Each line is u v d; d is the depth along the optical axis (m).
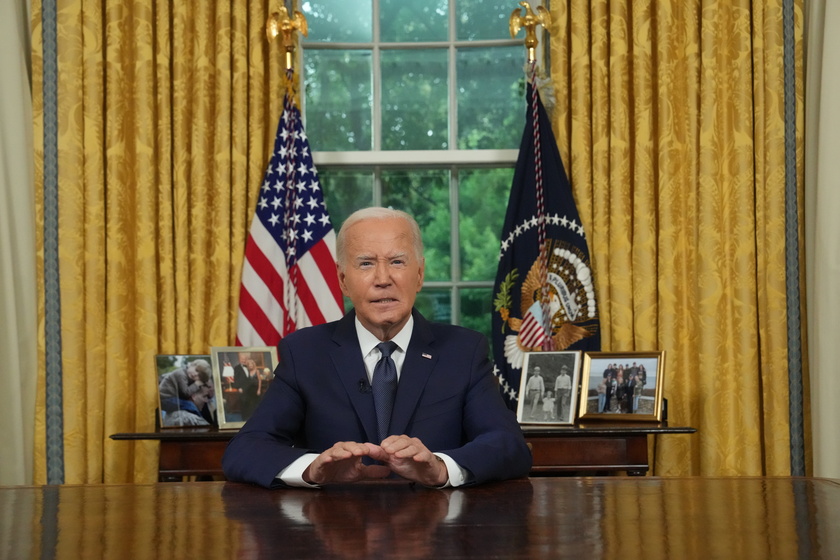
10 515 1.25
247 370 3.16
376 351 1.99
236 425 3.08
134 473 3.43
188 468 2.95
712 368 3.39
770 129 3.46
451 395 1.90
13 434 3.39
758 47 3.49
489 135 3.93
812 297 3.38
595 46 3.53
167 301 3.47
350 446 1.48
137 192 3.49
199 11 3.54
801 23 3.49
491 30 3.95
